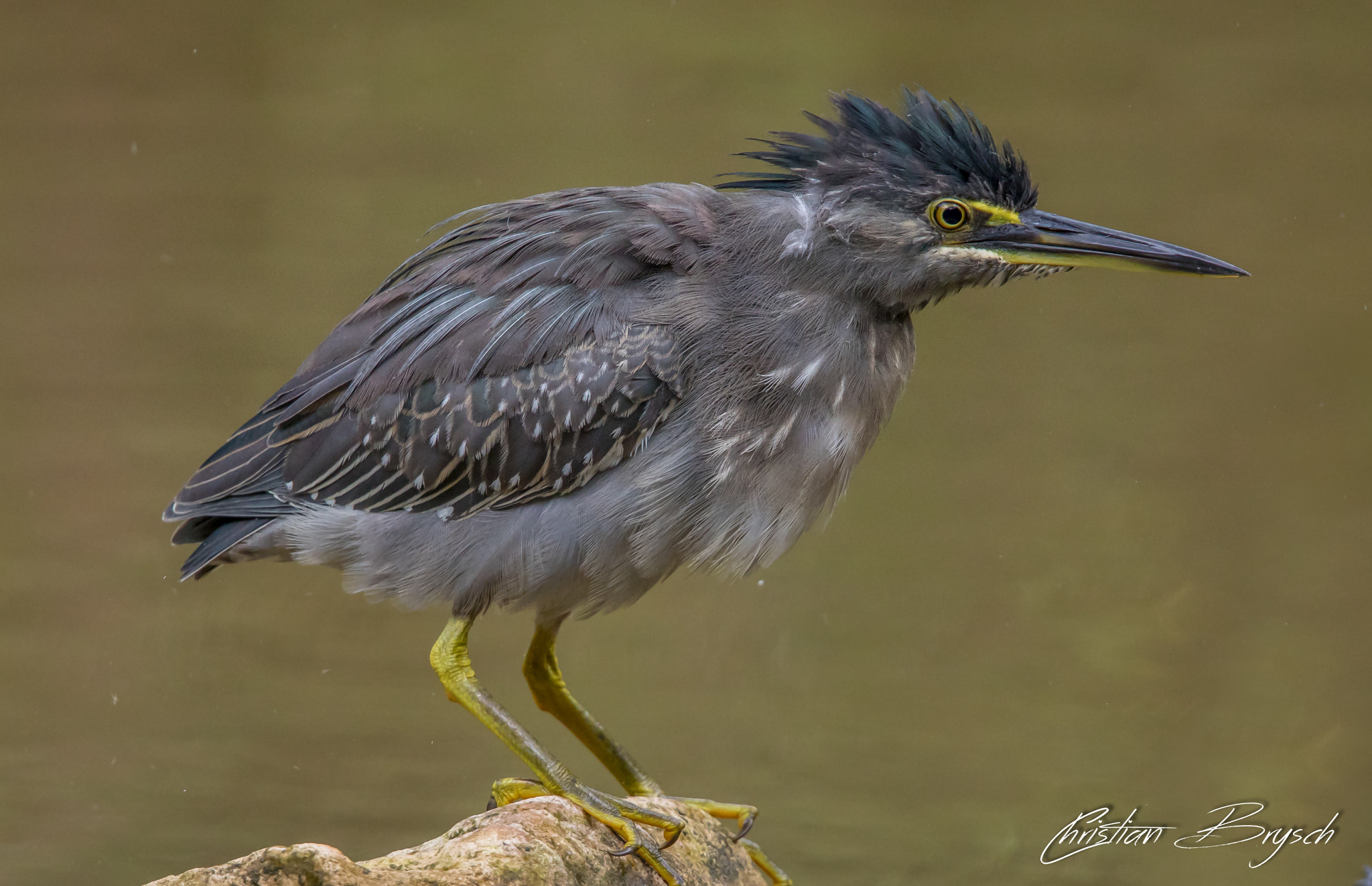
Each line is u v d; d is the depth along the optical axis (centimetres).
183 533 820
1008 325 1966
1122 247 763
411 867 612
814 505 773
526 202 805
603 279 750
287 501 775
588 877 660
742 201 770
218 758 1199
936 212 754
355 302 1839
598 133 2158
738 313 743
